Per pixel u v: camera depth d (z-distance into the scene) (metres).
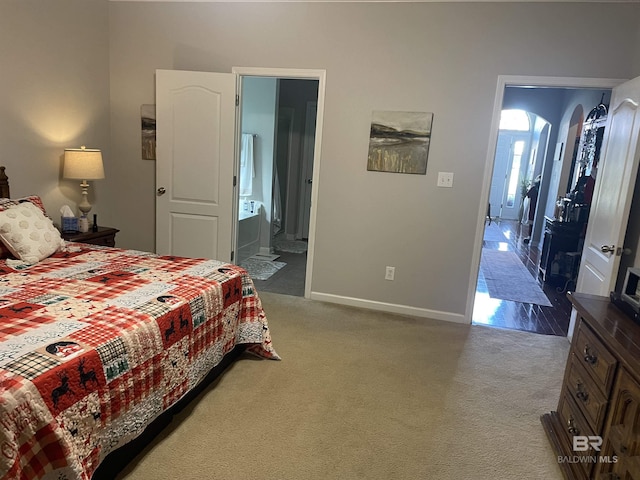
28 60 3.25
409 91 3.46
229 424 2.12
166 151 3.95
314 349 2.99
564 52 3.16
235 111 3.78
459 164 3.46
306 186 6.75
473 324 3.64
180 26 3.82
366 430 2.13
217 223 3.98
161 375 1.86
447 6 3.29
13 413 1.20
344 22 3.49
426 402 2.42
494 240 7.85
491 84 3.31
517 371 2.84
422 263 3.68
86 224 3.54
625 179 2.69
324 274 3.93
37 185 3.45
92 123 3.92
